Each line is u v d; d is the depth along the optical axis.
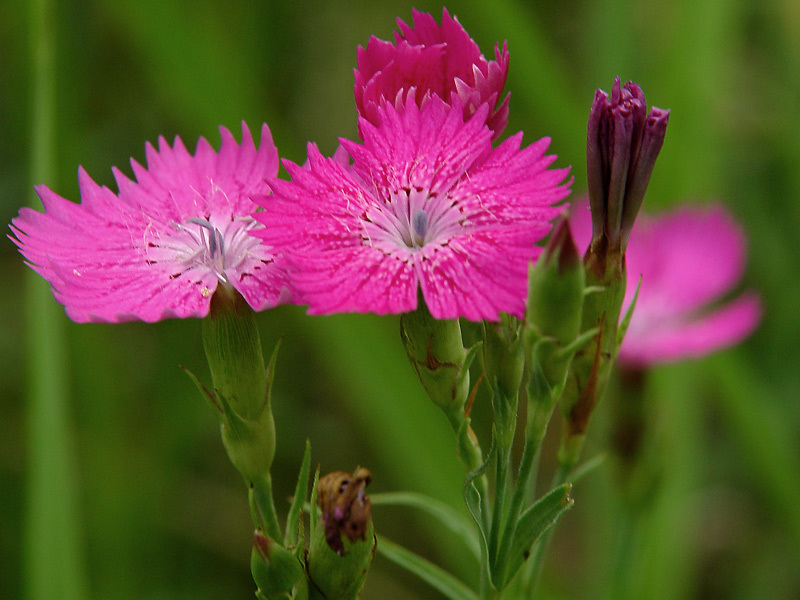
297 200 0.27
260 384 0.27
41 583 0.31
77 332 0.35
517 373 0.27
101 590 0.34
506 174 0.27
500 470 0.27
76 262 0.27
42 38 0.32
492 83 0.27
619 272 0.28
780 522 0.35
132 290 0.27
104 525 0.34
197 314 0.27
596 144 0.28
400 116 0.27
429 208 0.27
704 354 0.34
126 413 0.35
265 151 0.28
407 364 0.34
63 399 0.32
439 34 0.28
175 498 0.35
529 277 0.27
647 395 0.33
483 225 0.27
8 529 0.35
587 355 0.28
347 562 0.27
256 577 0.27
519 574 0.29
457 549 0.34
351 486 0.27
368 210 0.27
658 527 0.34
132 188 0.28
